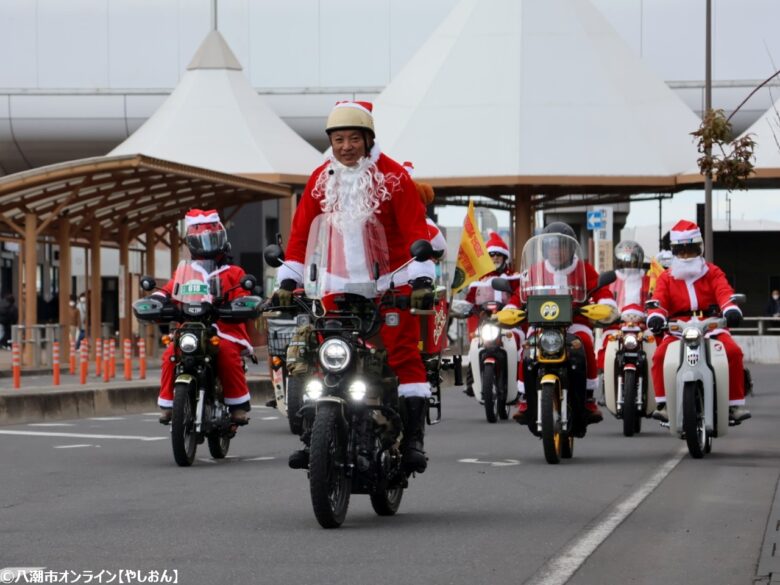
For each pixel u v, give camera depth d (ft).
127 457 65.98
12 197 152.05
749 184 209.46
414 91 212.43
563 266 63.00
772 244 232.12
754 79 251.60
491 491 52.47
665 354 65.10
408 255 43.68
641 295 78.59
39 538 41.19
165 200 174.19
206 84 232.53
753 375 150.92
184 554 38.32
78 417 94.32
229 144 225.15
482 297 88.74
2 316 216.13
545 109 205.67
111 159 142.31
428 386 44.32
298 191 232.32
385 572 35.81
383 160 43.47
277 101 262.67
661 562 37.63
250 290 62.44
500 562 37.32
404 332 43.55
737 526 43.96
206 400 62.80
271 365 76.48
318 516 41.78
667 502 49.60
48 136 265.34
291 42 263.08
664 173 201.57
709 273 65.31
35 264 158.92
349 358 40.96
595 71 209.67
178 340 61.41
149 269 188.96
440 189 213.46
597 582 34.86
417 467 44.06
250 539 40.75
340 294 42.50
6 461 64.08
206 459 65.16
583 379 62.75
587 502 49.49
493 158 201.57
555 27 213.05
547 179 199.52
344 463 42.09
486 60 211.20
